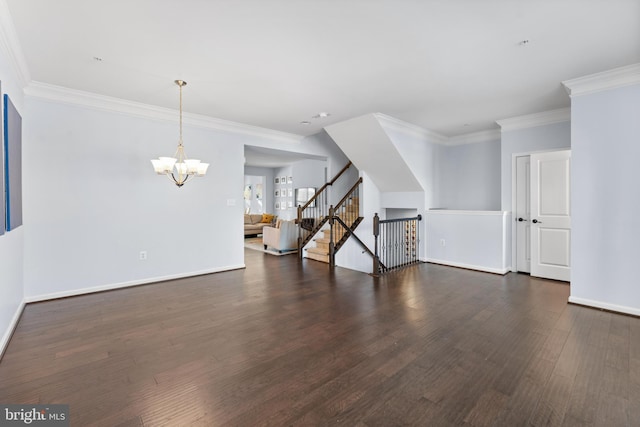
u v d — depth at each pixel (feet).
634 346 8.23
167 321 10.03
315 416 5.61
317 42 8.63
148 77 10.93
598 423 5.41
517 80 11.35
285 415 5.64
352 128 17.24
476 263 17.33
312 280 15.15
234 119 16.47
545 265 15.21
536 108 14.71
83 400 6.06
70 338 8.79
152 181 14.57
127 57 9.46
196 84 11.59
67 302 11.84
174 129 15.21
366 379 6.76
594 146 11.03
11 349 8.13
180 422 5.46
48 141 11.97
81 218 12.75
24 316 10.39
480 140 19.79
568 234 14.51
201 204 16.19
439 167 20.80
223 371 7.09
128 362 7.48
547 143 15.47
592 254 11.16
